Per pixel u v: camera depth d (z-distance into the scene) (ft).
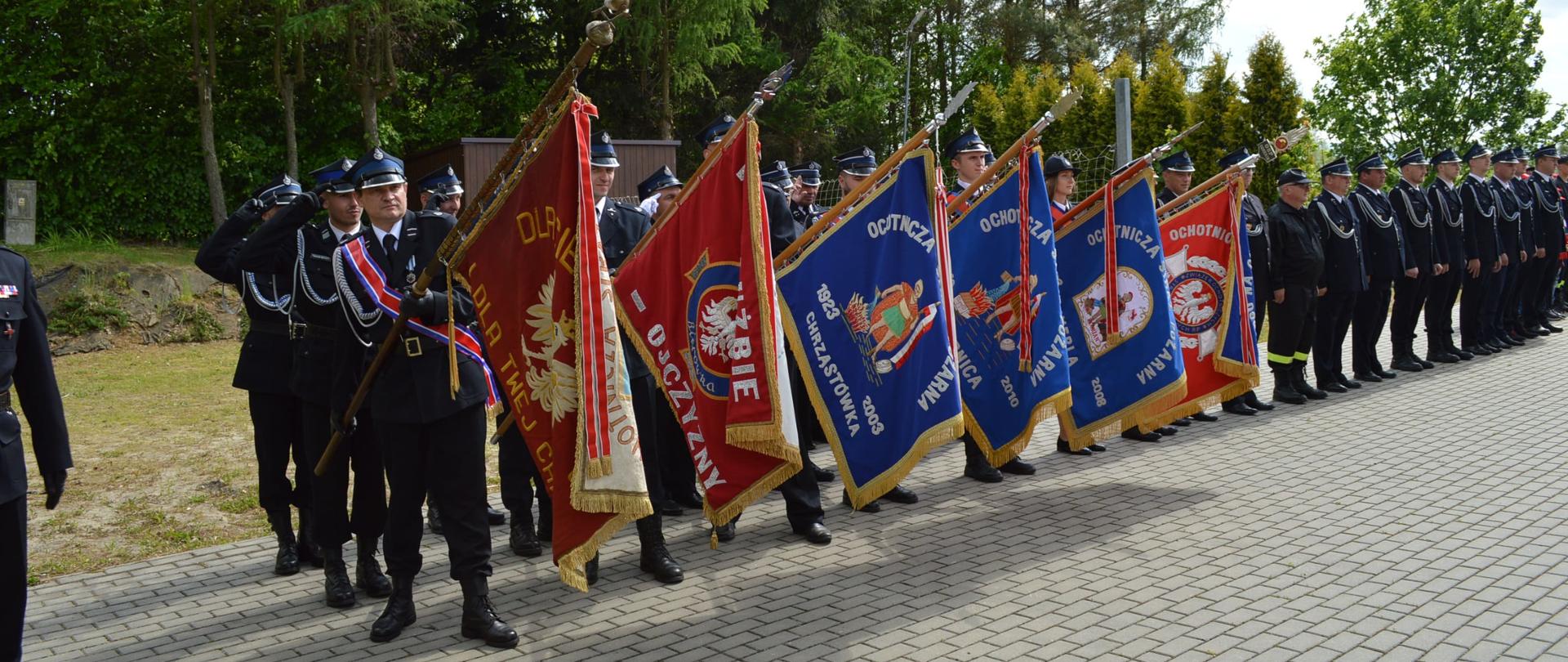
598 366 13.29
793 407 17.26
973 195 22.18
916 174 19.24
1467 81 88.38
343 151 62.49
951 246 22.29
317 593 17.39
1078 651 14.12
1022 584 16.92
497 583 17.69
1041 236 21.58
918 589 16.80
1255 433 28.07
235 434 28.09
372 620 16.10
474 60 79.10
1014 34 101.96
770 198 20.35
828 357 19.48
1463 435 26.96
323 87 62.34
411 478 15.25
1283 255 31.78
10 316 13.15
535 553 19.10
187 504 22.15
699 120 84.84
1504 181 42.42
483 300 14.55
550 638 15.15
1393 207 37.24
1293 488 22.34
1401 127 90.43
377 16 53.62
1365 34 92.58
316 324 17.10
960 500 22.31
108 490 23.04
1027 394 21.56
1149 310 23.17
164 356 42.68
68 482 23.52
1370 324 35.73
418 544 15.53
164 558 19.22
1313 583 16.53
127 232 55.57
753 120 16.44
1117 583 16.81
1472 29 86.99
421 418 14.87
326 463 16.31
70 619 16.37
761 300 16.14
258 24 55.83
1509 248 41.65
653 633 15.24
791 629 15.26
